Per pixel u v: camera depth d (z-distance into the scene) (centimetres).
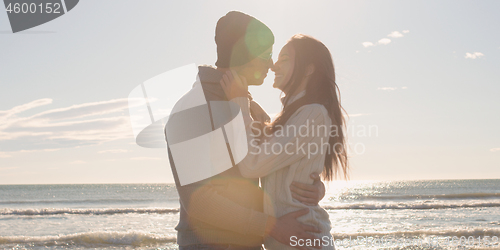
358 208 2502
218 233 201
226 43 221
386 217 1933
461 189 5831
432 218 1881
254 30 222
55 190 6316
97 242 1138
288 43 238
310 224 213
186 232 209
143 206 2852
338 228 1495
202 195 187
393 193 4872
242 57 222
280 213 214
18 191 5975
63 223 1708
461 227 1496
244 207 197
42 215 2069
